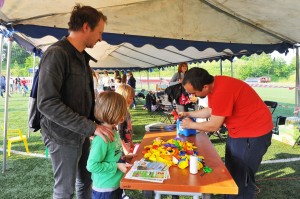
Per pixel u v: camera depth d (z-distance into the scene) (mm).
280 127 5902
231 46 4270
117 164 1799
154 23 3693
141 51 8602
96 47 7586
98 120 1891
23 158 4652
